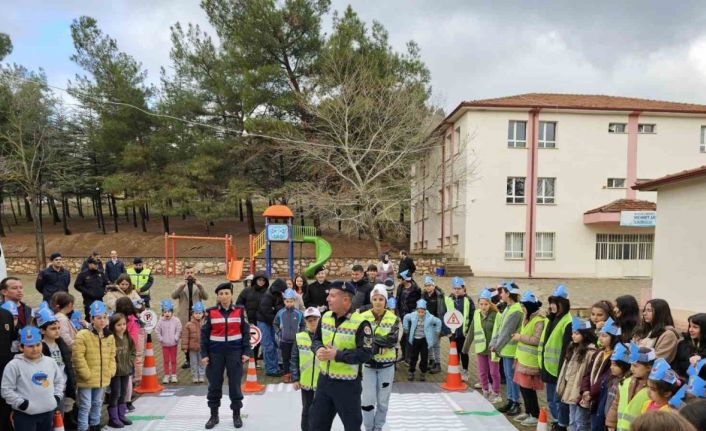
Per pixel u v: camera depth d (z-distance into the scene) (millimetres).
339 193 24922
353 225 26031
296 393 7590
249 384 7773
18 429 4750
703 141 25797
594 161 25250
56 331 5301
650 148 25484
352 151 24750
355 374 4629
